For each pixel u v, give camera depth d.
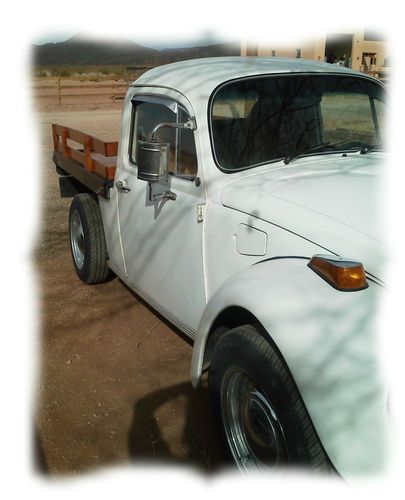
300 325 2.18
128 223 3.99
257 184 2.96
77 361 3.88
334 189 2.81
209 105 3.14
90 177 4.66
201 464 2.85
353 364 2.04
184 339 4.12
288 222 2.58
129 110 3.95
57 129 5.70
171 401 3.39
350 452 2.00
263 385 2.32
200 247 3.11
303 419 2.15
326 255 2.36
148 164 3.04
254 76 3.35
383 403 1.98
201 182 3.10
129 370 3.74
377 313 2.10
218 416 2.74
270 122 3.31
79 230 5.13
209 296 3.10
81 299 4.86
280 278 2.39
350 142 3.58
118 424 3.19
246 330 2.46
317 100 3.51
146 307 4.68
